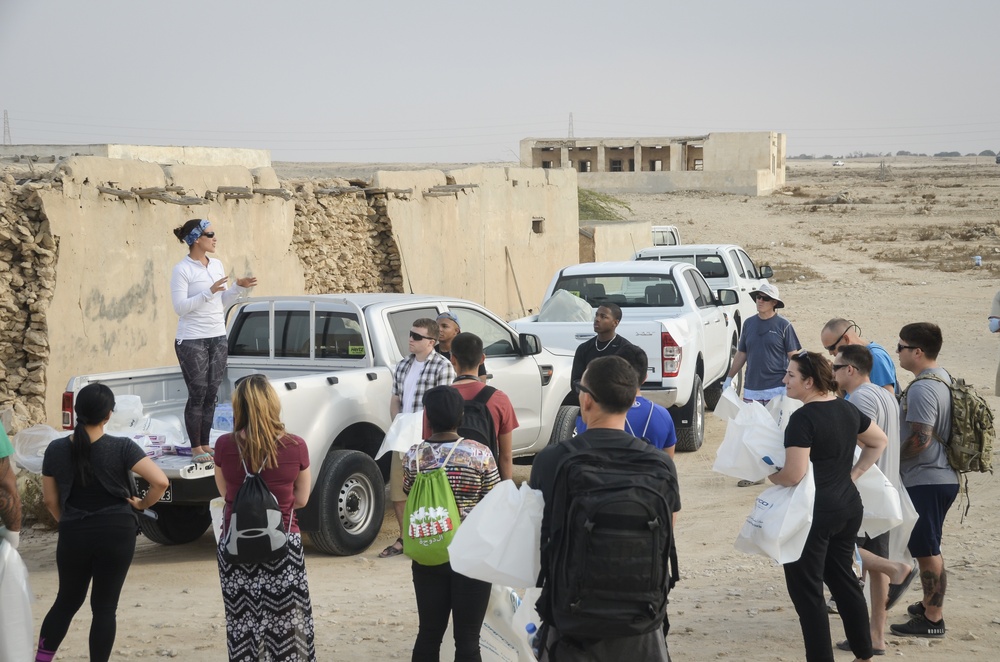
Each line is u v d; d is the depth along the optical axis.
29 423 10.93
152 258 12.69
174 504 8.37
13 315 11.09
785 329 10.02
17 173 11.63
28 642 4.73
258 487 4.53
